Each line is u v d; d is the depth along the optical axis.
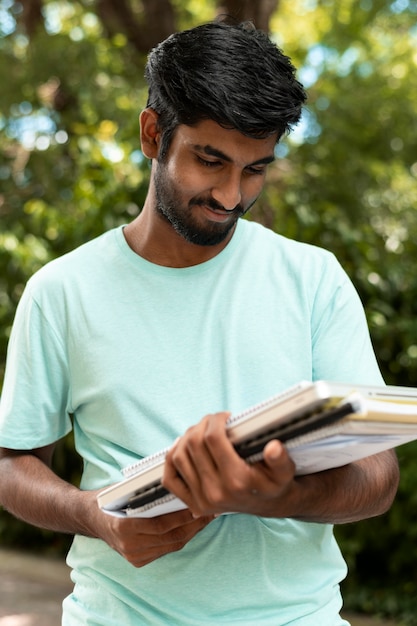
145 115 2.06
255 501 1.52
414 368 6.05
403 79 10.31
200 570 1.95
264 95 1.84
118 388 2.02
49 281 2.13
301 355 2.04
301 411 1.40
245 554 1.95
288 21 12.74
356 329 2.08
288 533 1.98
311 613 1.97
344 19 11.28
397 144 10.21
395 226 8.19
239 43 1.88
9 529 7.61
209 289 2.08
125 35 9.52
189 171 1.91
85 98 8.80
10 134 9.52
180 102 1.89
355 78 9.96
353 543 5.84
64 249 6.61
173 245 2.08
